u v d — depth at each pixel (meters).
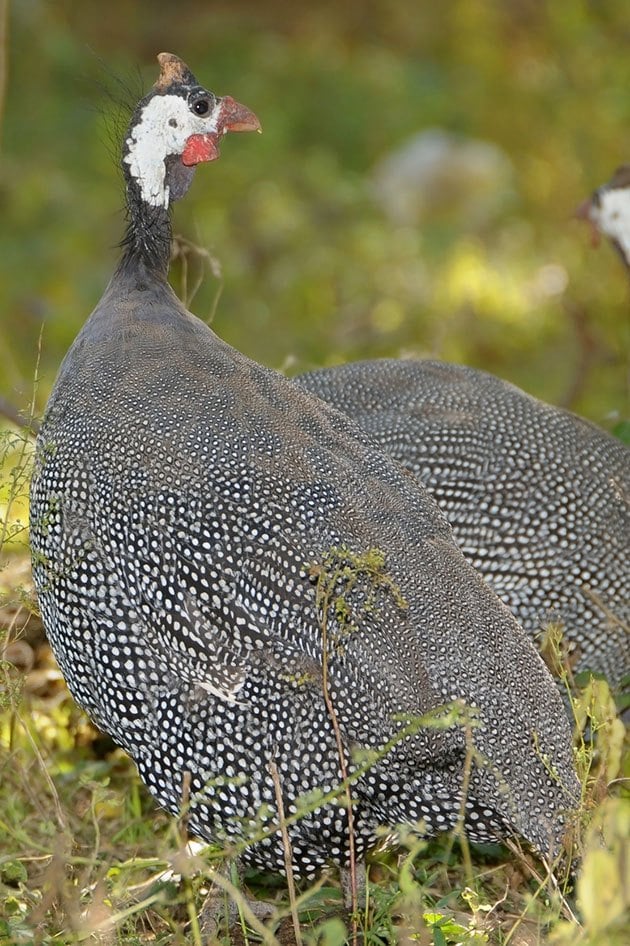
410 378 11.94
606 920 7.32
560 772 8.98
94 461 9.30
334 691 8.81
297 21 35.38
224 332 20.73
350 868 8.97
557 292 21.59
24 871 9.83
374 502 9.41
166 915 9.68
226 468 9.14
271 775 8.84
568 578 11.28
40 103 28.17
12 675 10.73
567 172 24.97
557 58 26.52
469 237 24.94
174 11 34.50
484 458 11.37
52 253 23.16
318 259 23.59
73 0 33.12
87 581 9.23
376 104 30.52
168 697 9.08
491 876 10.38
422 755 8.77
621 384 18.27
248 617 8.91
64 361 10.21
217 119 10.37
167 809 9.39
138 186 10.30
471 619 9.14
